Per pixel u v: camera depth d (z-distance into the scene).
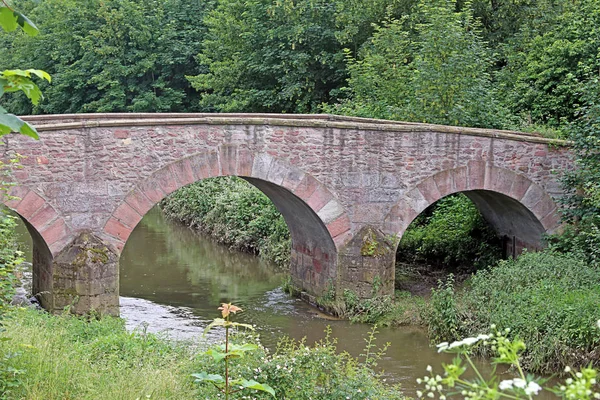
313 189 14.89
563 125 18.19
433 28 19.36
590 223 15.44
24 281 16.84
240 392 7.66
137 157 13.64
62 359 8.05
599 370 10.99
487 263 18.06
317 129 14.82
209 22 29.48
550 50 20.19
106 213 13.49
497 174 16.02
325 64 24.84
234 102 26.19
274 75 26.14
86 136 13.24
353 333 13.91
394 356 12.52
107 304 13.41
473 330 12.78
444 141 15.58
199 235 25.89
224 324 5.88
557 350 11.38
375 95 21.08
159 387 7.63
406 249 19.55
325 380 8.36
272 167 14.58
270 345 13.06
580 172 15.66
